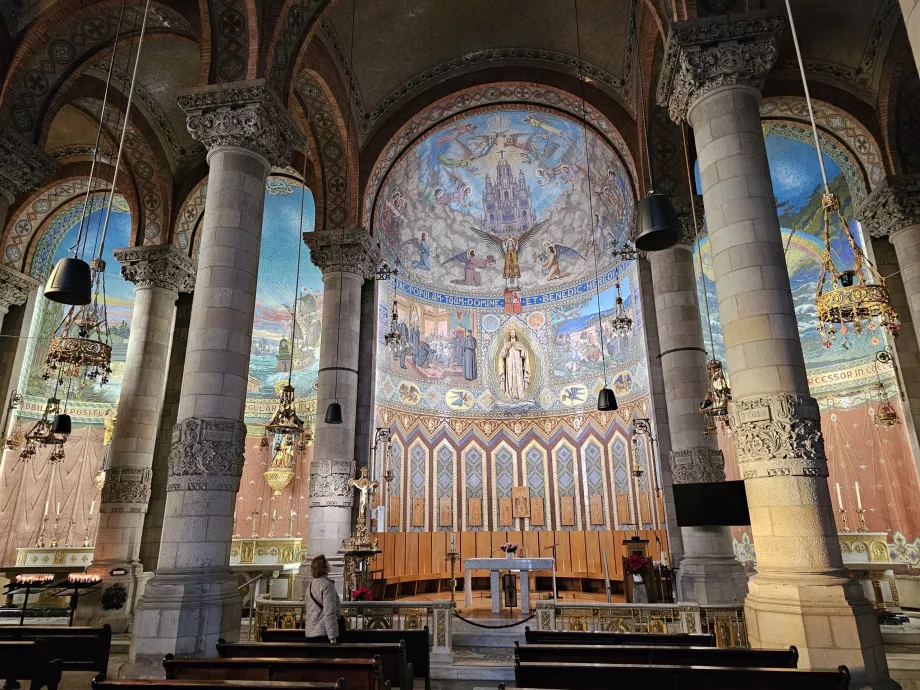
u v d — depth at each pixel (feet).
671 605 31.99
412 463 68.18
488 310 76.95
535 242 76.69
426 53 58.29
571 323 73.36
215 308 33.30
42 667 21.75
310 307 73.51
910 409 50.06
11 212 62.59
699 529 43.14
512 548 52.65
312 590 25.75
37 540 65.21
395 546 61.72
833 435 60.80
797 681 18.08
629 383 64.95
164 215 58.49
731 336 30.22
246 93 35.86
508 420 73.51
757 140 32.27
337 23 52.16
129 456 51.26
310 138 56.65
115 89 54.34
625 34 53.62
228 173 35.55
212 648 28.63
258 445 69.05
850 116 52.06
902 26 47.52
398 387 67.87
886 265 52.95
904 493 55.26
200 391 32.07
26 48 39.91
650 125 51.47
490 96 61.21
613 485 66.08
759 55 32.91
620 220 66.18
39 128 42.16
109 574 47.78
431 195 74.02
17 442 66.03
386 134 59.67
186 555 29.78
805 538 26.22
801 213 64.39
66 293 30.94
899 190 49.14
